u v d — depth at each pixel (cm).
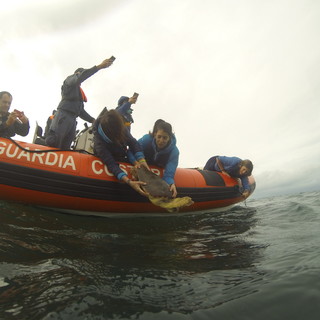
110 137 270
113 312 106
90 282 132
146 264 162
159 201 252
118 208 290
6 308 107
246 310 106
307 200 534
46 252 171
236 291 122
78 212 279
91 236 214
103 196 277
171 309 109
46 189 255
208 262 165
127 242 208
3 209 236
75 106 332
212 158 454
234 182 414
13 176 246
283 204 461
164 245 204
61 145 320
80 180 267
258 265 155
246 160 404
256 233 241
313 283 122
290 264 150
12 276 134
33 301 112
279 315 102
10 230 197
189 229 270
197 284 132
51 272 142
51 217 250
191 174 364
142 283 134
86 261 162
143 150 311
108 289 126
